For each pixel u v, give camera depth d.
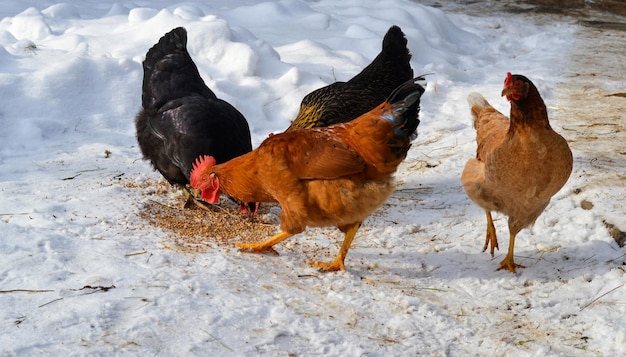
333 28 12.40
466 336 4.52
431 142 8.24
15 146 7.38
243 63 9.38
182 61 6.70
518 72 11.31
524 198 5.11
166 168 6.46
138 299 4.58
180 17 10.28
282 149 5.14
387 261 5.59
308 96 6.84
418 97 4.99
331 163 5.00
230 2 14.17
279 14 12.84
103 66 8.65
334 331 4.46
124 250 5.30
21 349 3.95
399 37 6.80
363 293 5.01
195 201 6.40
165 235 5.71
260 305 4.68
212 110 6.22
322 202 5.13
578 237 5.87
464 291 5.16
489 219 5.65
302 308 4.72
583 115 8.97
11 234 5.27
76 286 4.69
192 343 4.16
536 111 4.71
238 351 4.14
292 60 10.37
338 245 5.88
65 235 5.41
